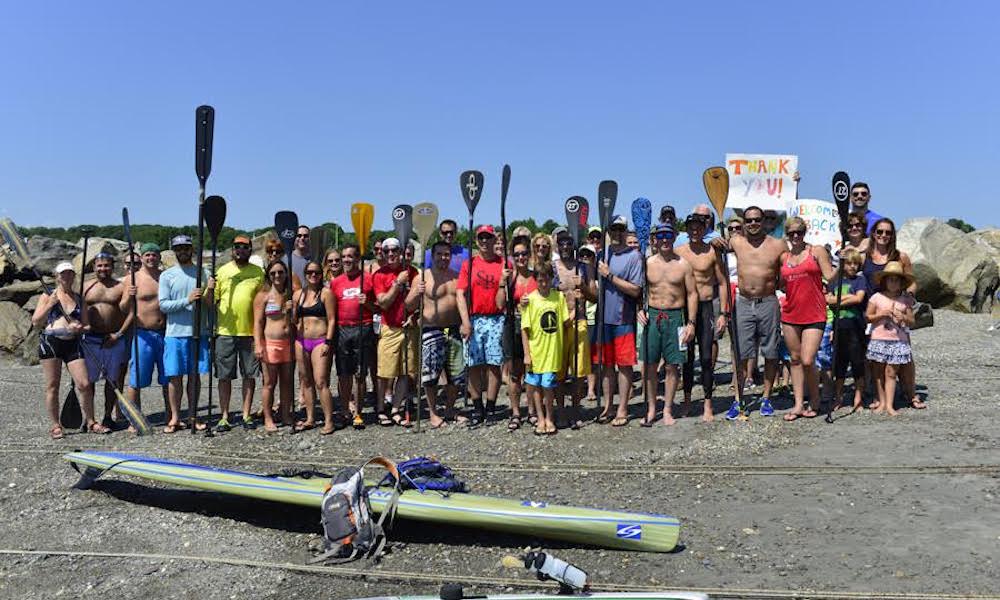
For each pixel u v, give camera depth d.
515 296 8.12
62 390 11.59
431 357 8.24
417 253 17.17
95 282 8.68
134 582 4.84
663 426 7.97
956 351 11.97
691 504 5.83
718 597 4.36
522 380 8.43
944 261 17.62
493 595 4.18
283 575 4.90
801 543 5.04
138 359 8.58
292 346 8.38
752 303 8.02
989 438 6.93
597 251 9.59
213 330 8.57
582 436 7.78
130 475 6.37
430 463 5.86
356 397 9.27
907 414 7.89
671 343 7.88
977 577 4.43
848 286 8.17
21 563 5.16
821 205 11.88
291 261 8.45
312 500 5.59
